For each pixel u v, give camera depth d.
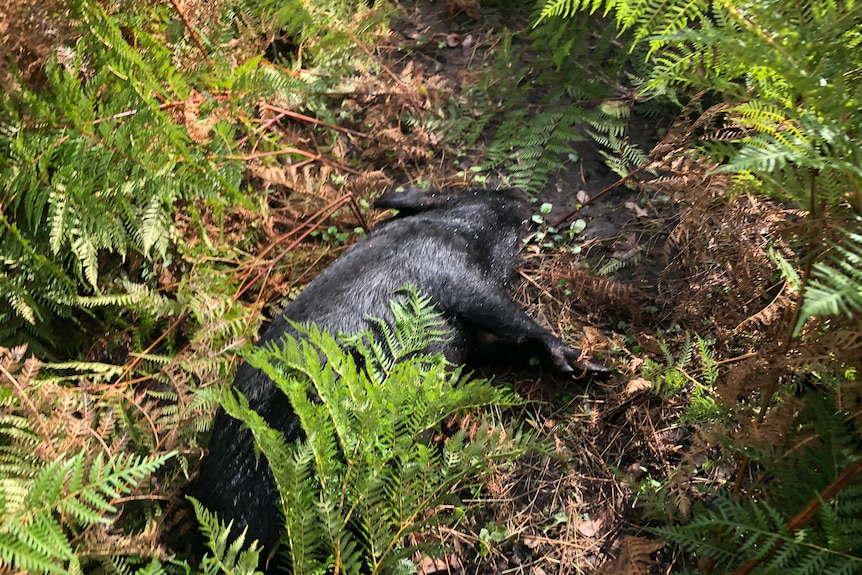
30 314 1.29
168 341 1.40
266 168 1.58
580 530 1.23
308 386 1.08
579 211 1.62
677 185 1.42
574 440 1.32
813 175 0.83
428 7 2.05
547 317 1.50
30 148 1.26
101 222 1.30
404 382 1.00
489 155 1.71
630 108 1.71
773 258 1.22
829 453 0.91
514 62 1.76
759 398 1.12
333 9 1.75
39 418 1.14
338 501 1.01
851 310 0.86
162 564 1.12
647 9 1.01
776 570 0.88
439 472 1.11
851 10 0.77
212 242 1.51
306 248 1.61
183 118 1.42
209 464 1.18
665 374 1.28
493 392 1.05
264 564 1.09
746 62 0.80
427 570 1.22
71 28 1.35
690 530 1.02
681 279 1.45
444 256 1.43
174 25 1.51
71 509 0.89
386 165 1.77
